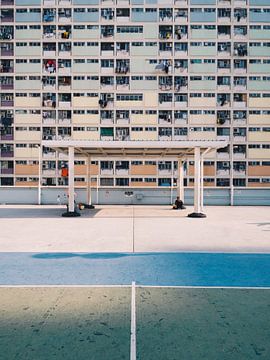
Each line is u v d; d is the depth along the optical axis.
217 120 52.66
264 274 7.07
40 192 28.19
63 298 5.59
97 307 5.20
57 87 52.81
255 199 28.28
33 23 52.94
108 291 5.94
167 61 52.75
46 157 52.62
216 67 52.97
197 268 7.54
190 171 51.12
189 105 52.72
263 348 3.99
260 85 53.22
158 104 52.59
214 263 8.00
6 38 52.84
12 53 53.06
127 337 4.23
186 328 4.49
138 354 3.82
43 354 3.82
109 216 18.66
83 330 4.41
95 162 51.97
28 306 5.24
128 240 11.07
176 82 52.75
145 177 51.97
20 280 6.60
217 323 4.65
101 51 52.69
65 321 4.69
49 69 52.78
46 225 14.79
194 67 52.75
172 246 10.07
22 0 53.00
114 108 52.53
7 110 53.12
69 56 52.84
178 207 23.72
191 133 52.66
